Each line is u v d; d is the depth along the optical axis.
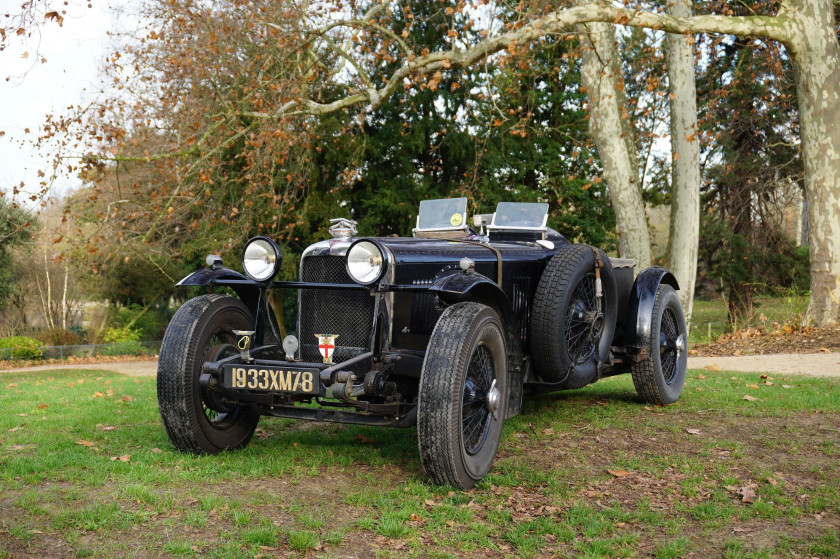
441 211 5.10
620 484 3.55
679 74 13.34
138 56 14.16
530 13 10.16
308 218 19.84
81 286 28.28
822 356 8.36
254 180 17.00
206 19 13.62
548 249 5.00
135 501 3.14
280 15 13.12
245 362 3.73
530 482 3.56
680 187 13.47
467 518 3.02
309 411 3.78
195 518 2.93
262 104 13.05
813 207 10.89
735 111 18.38
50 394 7.12
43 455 3.96
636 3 11.09
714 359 8.96
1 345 23.64
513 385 4.08
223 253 18.38
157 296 29.81
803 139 10.99
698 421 4.94
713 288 21.56
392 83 11.24
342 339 3.87
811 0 10.48
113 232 14.24
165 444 4.25
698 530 2.95
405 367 3.77
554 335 4.40
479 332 3.53
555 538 2.85
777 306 14.23
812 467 3.77
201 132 13.85
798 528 2.95
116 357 24.45
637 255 13.16
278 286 3.93
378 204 20.03
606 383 6.91
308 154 16.42
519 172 22.41
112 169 16.06
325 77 16.23
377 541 2.78
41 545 2.64
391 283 3.70
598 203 23.61
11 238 22.95
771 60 15.10
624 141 13.08
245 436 4.23
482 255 4.27
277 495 3.28
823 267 10.80
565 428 4.80
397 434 4.71
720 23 10.02
